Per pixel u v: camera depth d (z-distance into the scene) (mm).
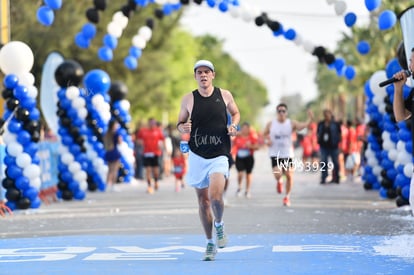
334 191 41656
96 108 43906
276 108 31750
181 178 44594
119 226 24734
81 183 37719
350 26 35312
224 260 17219
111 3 76438
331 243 19766
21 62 30422
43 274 15617
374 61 73562
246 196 37625
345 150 52656
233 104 17297
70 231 23500
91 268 16281
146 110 92562
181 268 16125
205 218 17234
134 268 16219
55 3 33812
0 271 16094
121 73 84062
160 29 90188
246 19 39750
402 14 20172
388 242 19812
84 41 39938
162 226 24562
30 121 30500
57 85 39875
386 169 34312
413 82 19203
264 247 19172
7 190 30188
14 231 23781
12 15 65438
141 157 58938
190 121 17062
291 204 32750
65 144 37812
